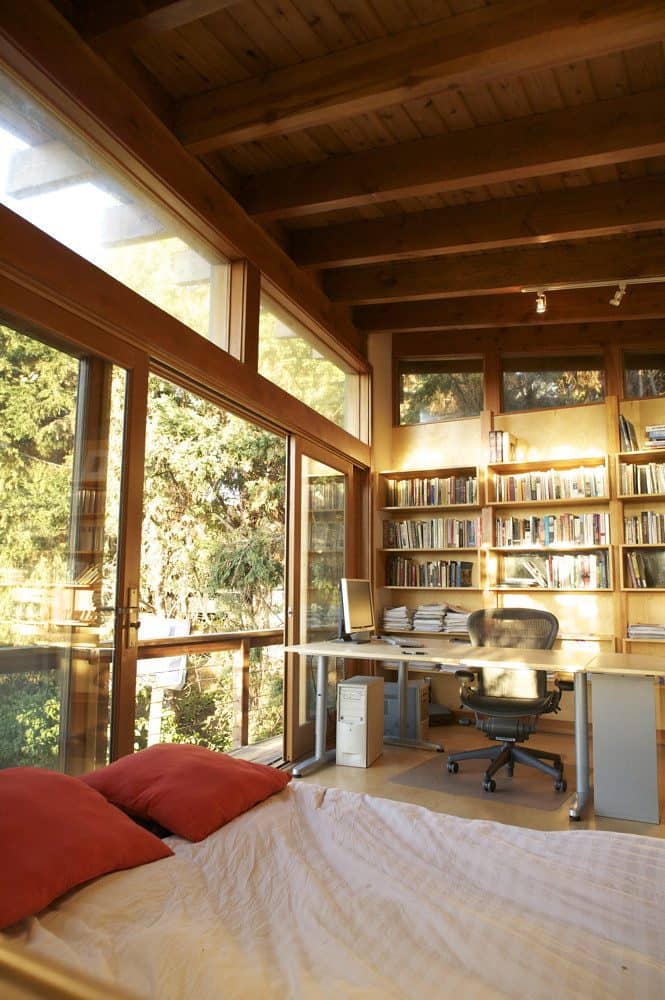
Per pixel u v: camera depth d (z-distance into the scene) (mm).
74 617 2619
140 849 1397
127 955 1016
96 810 1428
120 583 2867
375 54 2936
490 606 5566
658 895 1229
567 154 3305
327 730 4973
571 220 3957
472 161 3488
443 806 3373
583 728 3365
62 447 2611
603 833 1560
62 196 2666
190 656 5641
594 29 2549
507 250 4699
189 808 1576
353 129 3527
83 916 1145
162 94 3219
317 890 1259
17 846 1200
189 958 997
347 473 5500
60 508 2584
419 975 972
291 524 4559
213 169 3684
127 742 2824
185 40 2938
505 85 3168
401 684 4766
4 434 2371
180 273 3488
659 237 4406
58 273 2555
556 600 5488
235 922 1161
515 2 2695
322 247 4496
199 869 1382
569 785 3781
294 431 4590
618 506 5223
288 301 4504
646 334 5539
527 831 1566
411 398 6348
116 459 2898
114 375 2910
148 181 3107
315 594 4844
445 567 5816
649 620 5184
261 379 4055
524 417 5809
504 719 3867
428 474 6094
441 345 6211
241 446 6934
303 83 3059
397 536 5961
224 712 5797
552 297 5242
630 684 3258
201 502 6727
